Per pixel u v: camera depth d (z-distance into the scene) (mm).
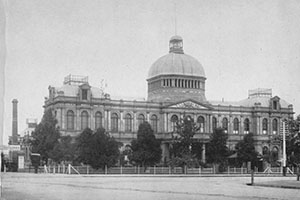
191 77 125438
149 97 129125
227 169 92625
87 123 111125
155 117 118750
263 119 125312
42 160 91438
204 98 126750
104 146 84562
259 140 122562
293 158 77750
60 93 108812
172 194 34656
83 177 66125
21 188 40938
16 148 91250
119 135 113938
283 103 128875
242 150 102000
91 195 33719
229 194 34531
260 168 101438
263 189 40469
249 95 132750
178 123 102812
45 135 92188
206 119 121000
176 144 96375
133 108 116625
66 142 91625
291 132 70250
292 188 41750
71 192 36469
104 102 113188
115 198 31406
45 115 95188
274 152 113750
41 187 42406
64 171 82000
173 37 130000
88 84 112000
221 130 105000
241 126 124938
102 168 84625
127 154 99875
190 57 128000
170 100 122188
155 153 96000
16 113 101812
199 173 85375
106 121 113500
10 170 89188
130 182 52125
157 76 125438
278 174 82188
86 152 83562
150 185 46281
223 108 123750
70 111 109688
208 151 105688
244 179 61719
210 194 34562
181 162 88250
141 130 97375
